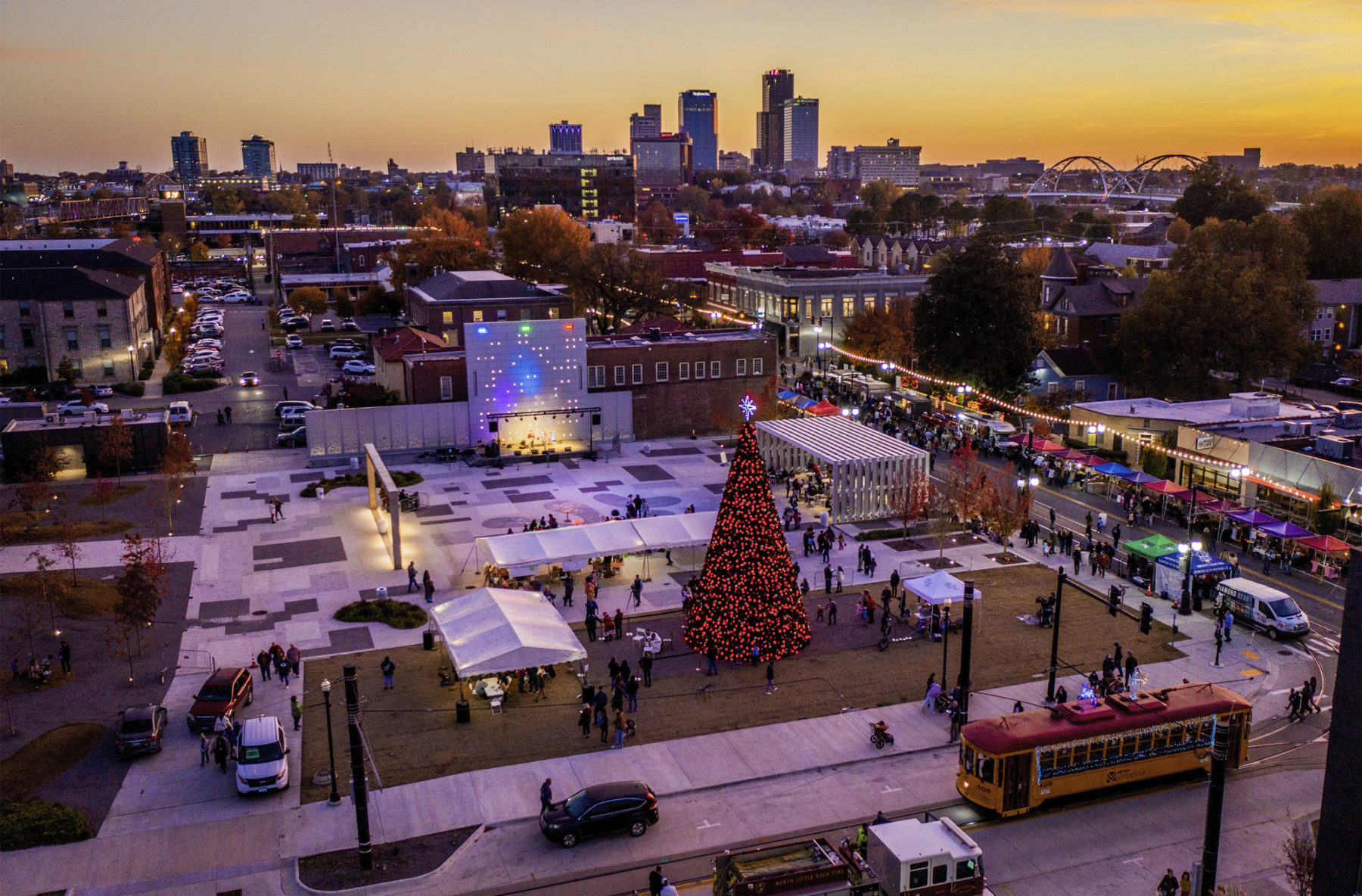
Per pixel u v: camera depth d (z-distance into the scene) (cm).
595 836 3278
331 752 3472
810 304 12700
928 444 8250
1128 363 9706
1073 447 8288
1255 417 7394
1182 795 3550
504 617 4372
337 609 5147
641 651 4716
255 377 10781
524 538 5434
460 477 7625
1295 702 4078
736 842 3262
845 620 5100
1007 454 7950
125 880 3044
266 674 4384
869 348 11194
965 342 9544
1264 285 9331
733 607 4528
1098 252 19250
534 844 3256
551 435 8362
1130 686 4275
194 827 3325
